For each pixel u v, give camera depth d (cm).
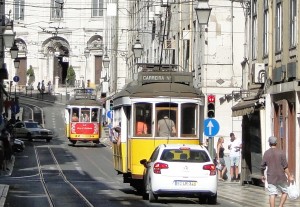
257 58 4072
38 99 12862
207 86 5184
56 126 10612
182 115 3403
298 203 3053
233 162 4278
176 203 3036
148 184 3061
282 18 3631
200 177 2920
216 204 3022
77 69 14250
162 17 6938
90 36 14200
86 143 8394
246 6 4525
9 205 2916
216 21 5209
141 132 3384
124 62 10544
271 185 2455
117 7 10356
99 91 11969
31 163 5966
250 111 3847
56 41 14375
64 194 3456
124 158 3500
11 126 6981
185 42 5834
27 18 14288
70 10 14250
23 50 14275
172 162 2930
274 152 2458
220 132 5134
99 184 4225
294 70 3391
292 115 3491
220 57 5200
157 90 3400
